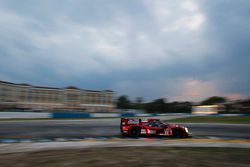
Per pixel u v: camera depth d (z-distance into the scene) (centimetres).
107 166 545
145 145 874
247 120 2800
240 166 572
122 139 1052
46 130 1379
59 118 3050
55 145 852
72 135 1176
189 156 674
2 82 6359
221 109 6812
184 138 1127
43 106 7200
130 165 556
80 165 549
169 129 1156
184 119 2983
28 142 924
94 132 1325
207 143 959
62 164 556
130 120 1190
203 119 2955
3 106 5253
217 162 607
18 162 574
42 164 555
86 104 7981
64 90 7675
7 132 1252
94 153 694
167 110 8294
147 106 8944
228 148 839
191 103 9756
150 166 550
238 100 7169
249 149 832
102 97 8338
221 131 1507
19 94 6794
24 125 1714
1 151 723
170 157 654
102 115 3825
